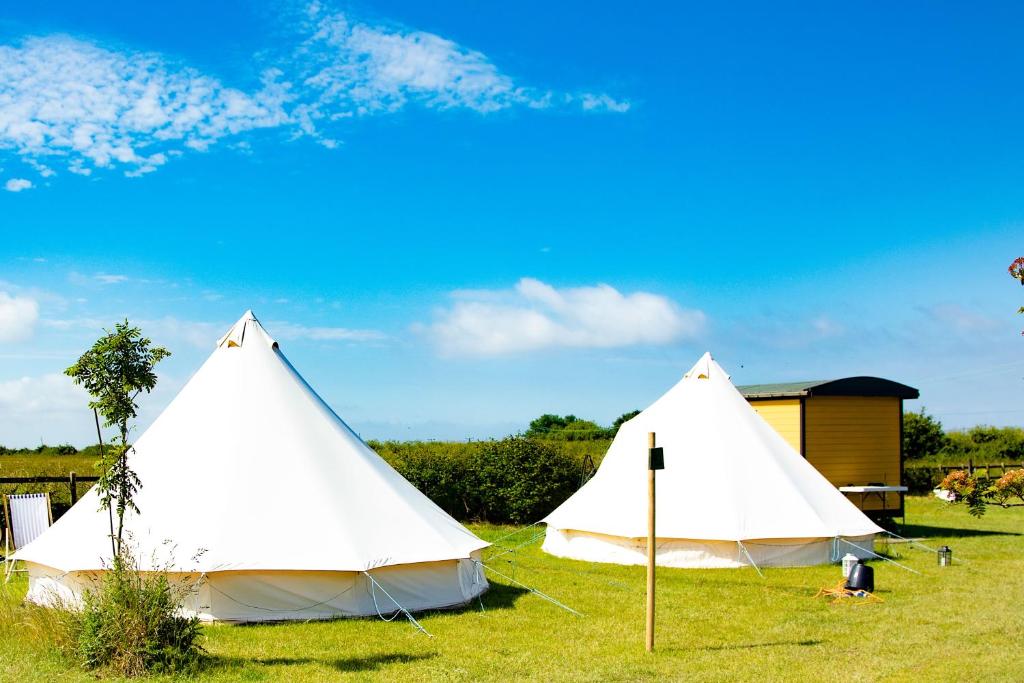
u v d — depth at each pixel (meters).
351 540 9.37
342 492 10.02
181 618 7.56
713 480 13.80
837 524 13.66
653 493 8.27
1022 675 7.07
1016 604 10.44
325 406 11.51
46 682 6.69
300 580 9.12
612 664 7.65
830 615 9.84
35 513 14.94
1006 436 33.88
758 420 15.28
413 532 10.02
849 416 18.20
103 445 8.31
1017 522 20.73
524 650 8.15
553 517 15.23
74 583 9.38
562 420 36.00
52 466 22.70
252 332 11.43
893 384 18.33
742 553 12.98
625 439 15.57
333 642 8.23
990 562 13.94
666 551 13.33
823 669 7.45
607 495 14.60
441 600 10.00
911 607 10.25
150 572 8.77
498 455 19.78
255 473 9.91
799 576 12.34
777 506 13.51
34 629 7.67
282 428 10.48
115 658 7.08
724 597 10.93
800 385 18.55
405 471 20.41
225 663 7.41
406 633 8.73
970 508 5.51
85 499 10.34
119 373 8.08
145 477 9.97
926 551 15.11
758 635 8.85
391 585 9.56
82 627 7.30
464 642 8.43
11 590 10.09
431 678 7.12
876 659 7.76
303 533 9.35
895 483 18.44
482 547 10.79
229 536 9.20
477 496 20.03
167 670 7.07
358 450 11.00
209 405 10.66
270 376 11.04
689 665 7.61
